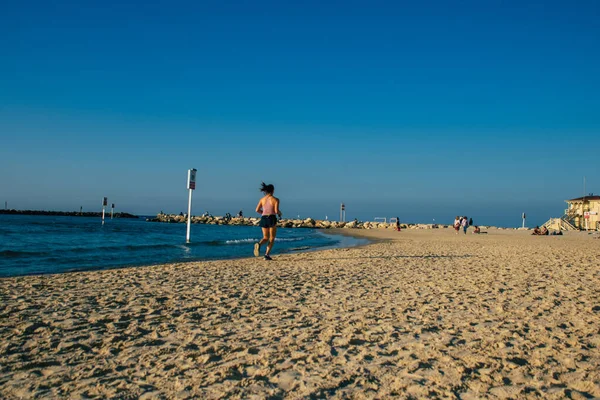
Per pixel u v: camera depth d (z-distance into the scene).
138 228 42.41
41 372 3.34
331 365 3.49
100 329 4.59
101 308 5.62
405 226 71.75
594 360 3.60
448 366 3.46
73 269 10.88
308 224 68.19
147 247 18.33
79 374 3.30
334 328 4.65
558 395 2.91
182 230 42.31
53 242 20.23
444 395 2.91
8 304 5.77
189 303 6.00
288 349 3.92
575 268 10.16
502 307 5.71
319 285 7.63
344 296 6.57
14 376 3.24
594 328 4.62
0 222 47.16
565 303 5.97
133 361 3.61
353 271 9.70
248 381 3.15
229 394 2.93
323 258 13.10
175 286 7.43
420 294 6.73
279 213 11.77
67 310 5.47
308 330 4.58
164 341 4.18
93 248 17.09
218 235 32.91
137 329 4.61
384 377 3.23
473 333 4.44
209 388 3.03
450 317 5.16
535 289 7.13
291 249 19.03
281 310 5.57
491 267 10.46
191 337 4.32
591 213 57.16
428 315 5.27
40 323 4.81
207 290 7.05
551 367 3.44
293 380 3.17
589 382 3.11
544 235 37.81
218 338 4.28
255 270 9.82
